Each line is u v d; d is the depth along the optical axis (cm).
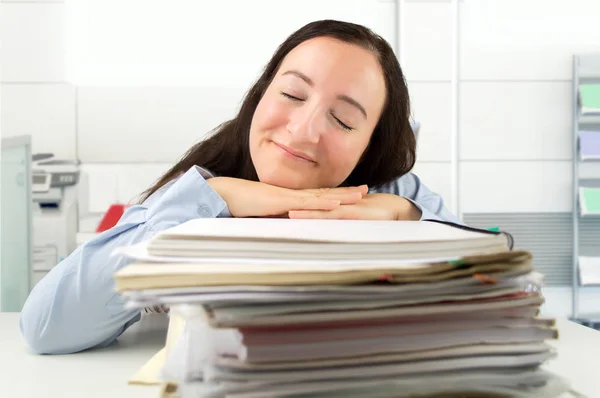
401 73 107
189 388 40
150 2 398
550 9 389
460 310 40
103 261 77
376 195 99
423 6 395
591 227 383
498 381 41
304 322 38
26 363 70
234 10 402
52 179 332
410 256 42
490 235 46
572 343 74
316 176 96
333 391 39
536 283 43
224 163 119
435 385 41
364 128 96
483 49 389
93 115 401
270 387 39
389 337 40
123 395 55
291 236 43
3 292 216
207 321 38
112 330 77
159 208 86
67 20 396
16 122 397
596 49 388
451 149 397
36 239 324
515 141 390
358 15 407
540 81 389
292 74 93
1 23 393
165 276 38
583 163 384
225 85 404
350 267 39
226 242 42
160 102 402
